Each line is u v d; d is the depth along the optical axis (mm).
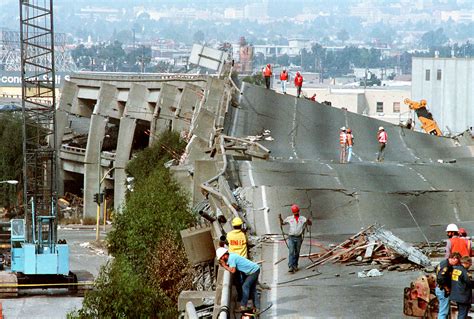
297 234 49094
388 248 51000
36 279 93688
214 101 137750
